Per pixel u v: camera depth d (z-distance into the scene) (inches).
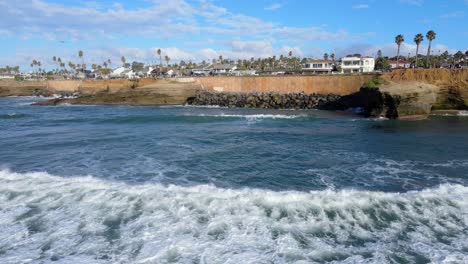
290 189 604.1
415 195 520.1
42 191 539.2
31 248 373.4
